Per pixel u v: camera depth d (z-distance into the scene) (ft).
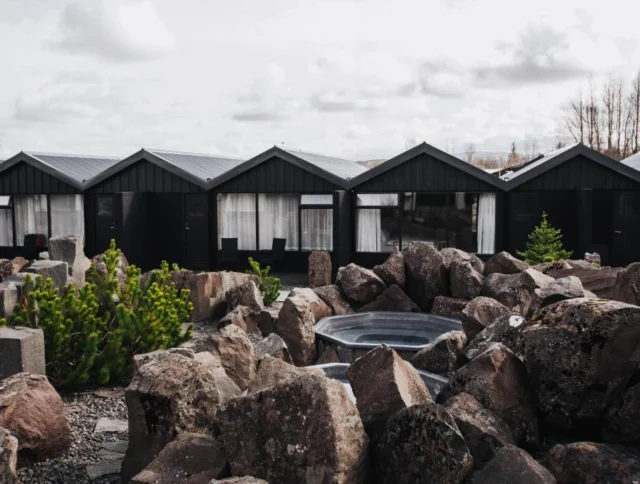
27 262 48.52
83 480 19.33
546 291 28.40
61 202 76.18
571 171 64.49
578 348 17.02
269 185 70.59
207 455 16.76
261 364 21.27
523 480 13.93
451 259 43.01
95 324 29.71
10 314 30.91
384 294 41.42
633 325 16.53
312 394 15.49
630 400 16.33
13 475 17.08
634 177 63.36
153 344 30.07
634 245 65.10
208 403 20.03
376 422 17.01
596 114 148.36
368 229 69.21
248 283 43.27
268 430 15.79
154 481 16.10
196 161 83.87
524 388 17.80
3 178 76.64
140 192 72.08
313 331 35.37
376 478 16.15
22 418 20.18
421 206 67.56
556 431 18.03
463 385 17.79
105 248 74.54
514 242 66.49
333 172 70.33
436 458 14.98
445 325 38.11
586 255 55.62
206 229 74.28
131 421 19.19
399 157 66.44
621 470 14.70
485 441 15.69
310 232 71.77
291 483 15.29
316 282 51.96
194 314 43.57
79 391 28.12
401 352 33.06
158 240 75.56
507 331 21.20
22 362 23.89
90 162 87.04
